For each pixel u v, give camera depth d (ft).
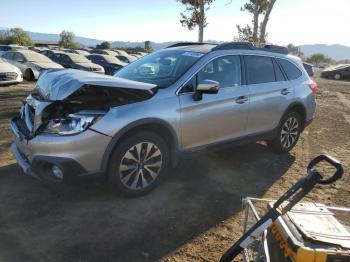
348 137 26.63
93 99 12.67
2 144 19.60
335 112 38.50
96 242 11.09
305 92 20.65
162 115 13.80
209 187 15.64
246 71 17.54
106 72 73.97
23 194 13.78
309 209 8.43
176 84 14.64
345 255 6.86
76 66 63.57
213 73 16.01
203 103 15.14
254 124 17.93
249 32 55.88
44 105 12.28
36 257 10.21
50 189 14.28
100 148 12.52
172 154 14.80
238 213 13.52
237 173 17.52
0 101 33.71
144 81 15.37
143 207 13.42
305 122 21.16
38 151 12.37
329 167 19.03
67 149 12.07
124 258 10.44
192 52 16.62
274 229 8.13
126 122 12.85
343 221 8.38
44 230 11.54
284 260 7.60
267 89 18.29
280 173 17.94
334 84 80.79
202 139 15.58
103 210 12.98
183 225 12.41
